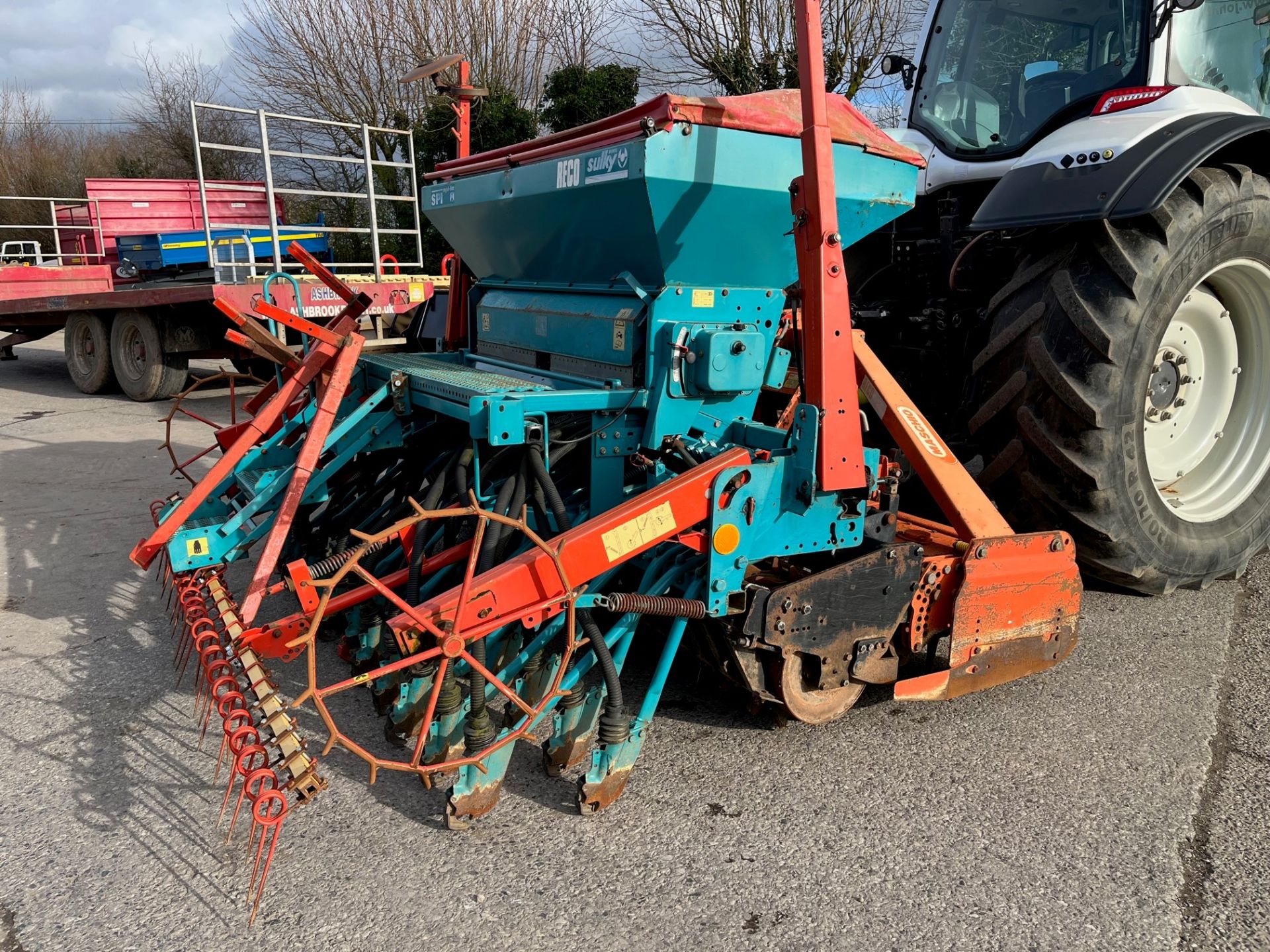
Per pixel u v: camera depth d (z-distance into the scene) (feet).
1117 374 10.62
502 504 8.62
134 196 42.86
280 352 12.03
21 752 9.14
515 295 12.41
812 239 8.18
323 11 57.77
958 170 14.08
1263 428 13.21
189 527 11.00
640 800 8.35
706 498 8.16
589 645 8.59
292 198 63.00
